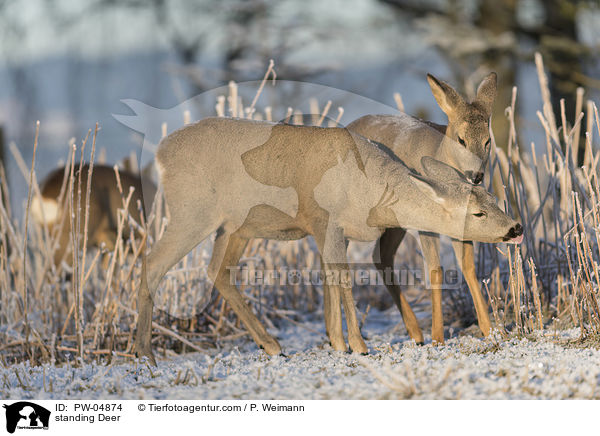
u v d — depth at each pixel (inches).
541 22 1256.2
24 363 460.4
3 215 550.6
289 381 375.9
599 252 458.9
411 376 346.6
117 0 1537.9
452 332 501.4
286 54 1244.5
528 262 488.1
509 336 452.8
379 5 1381.6
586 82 1122.7
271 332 552.7
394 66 1406.3
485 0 1224.8
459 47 1160.8
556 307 495.8
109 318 504.1
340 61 1253.1
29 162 1283.2
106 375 413.4
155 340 505.0
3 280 551.2
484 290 528.7
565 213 530.9
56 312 563.8
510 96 1139.3
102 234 660.7
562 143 702.5
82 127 1605.6
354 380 368.5
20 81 1588.3
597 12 1195.9
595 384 338.3
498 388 340.8
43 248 593.0
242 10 1350.9
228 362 439.2
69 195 478.0
